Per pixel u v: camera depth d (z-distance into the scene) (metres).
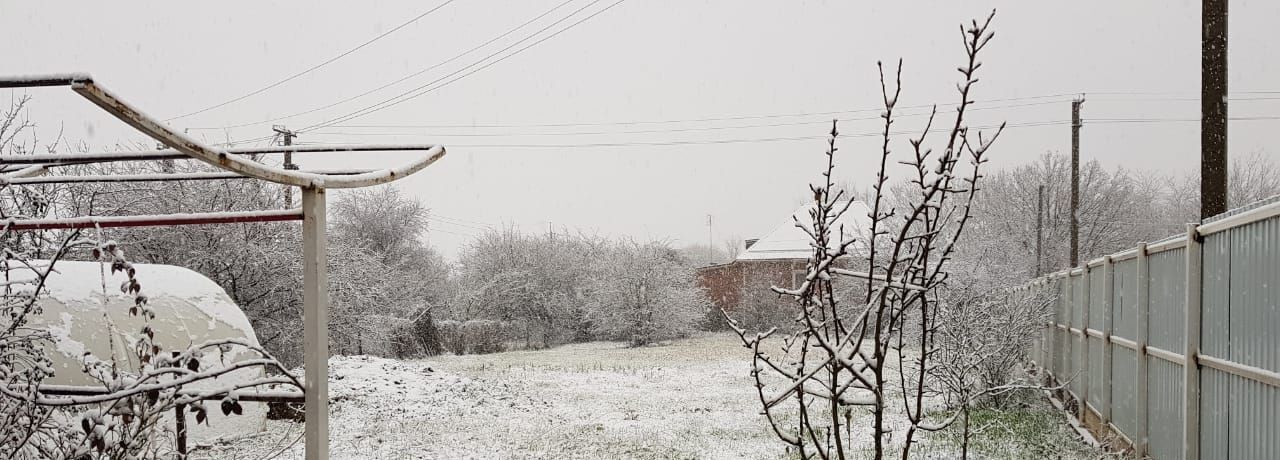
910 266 4.29
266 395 4.30
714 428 12.48
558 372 21.97
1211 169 8.56
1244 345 5.27
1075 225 22.64
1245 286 5.26
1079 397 10.84
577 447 11.05
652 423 13.23
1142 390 7.86
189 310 10.54
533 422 13.42
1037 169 35.44
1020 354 12.09
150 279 10.62
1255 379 5.03
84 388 4.40
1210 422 5.90
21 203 8.09
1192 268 6.18
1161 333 7.36
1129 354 8.52
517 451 10.83
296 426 11.95
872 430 11.29
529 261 37.72
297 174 3.93
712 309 39.47
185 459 4.89
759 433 11.82
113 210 18.97
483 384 18.23
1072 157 22.75
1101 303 9.92
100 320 9.50
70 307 9.41
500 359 28.00
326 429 4.11
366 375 16.97
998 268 19.67
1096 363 10.13
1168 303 7.13
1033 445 9.21
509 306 37.34
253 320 20.62
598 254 38.38
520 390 17.75
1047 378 13.84
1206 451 5.99
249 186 20.86
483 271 38.12
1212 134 8.58
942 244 19.28
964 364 11.05
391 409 14.50
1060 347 12.90
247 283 20.70
